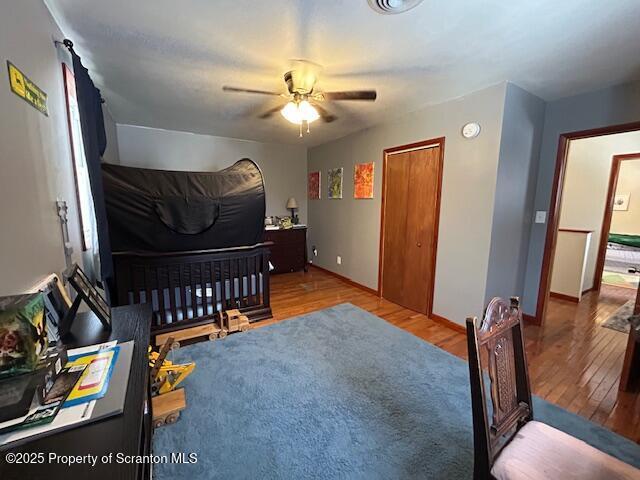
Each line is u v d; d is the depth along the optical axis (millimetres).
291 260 5219
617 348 2586
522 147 2697
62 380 826
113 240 2477
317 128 4020
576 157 4238
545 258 2998
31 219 1205
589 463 939
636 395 1942
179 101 2973
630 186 5809
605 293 4203
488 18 1564
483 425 964
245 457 1449
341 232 4672
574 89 2559
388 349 2512
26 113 1205
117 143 3855
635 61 2025
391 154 3584
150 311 1383
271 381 2057
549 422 1698
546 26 1633
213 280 2926
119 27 1700
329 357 2379
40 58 1388
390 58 2033
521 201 2846
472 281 2771
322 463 1422
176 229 2627
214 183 2898
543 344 2658
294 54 1996
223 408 1786
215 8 1522
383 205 3756
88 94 1875
